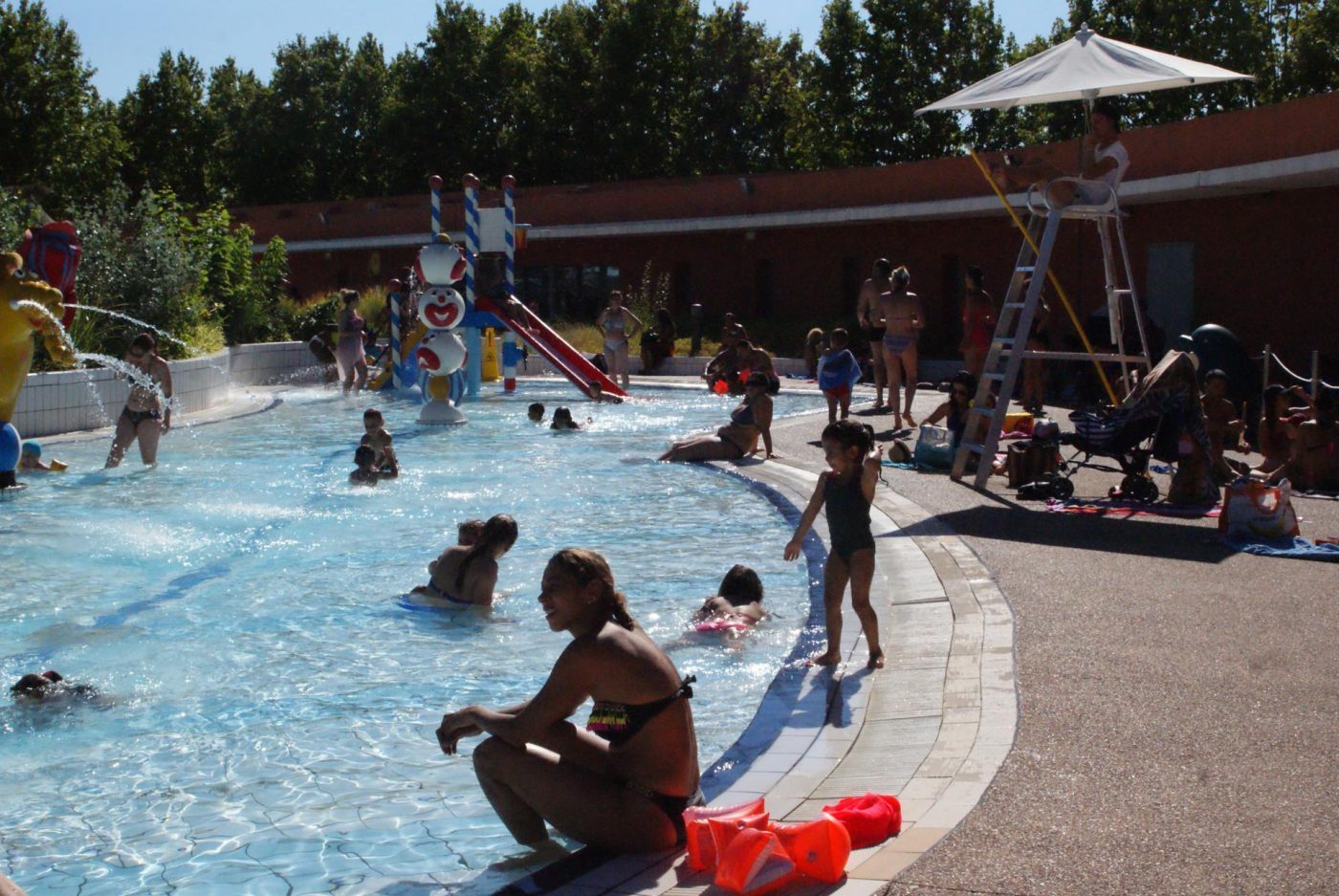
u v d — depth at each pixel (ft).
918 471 44.80
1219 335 59.41
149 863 15.16
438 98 186.39
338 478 45.24
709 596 27.68
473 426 63.16
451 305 64.95
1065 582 26.40
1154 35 134.51
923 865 12.95
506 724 14.83
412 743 19.26
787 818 14.97
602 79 179.32
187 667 23.06
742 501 40.06
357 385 84.38
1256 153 65.57
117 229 76.59
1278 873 12.54
